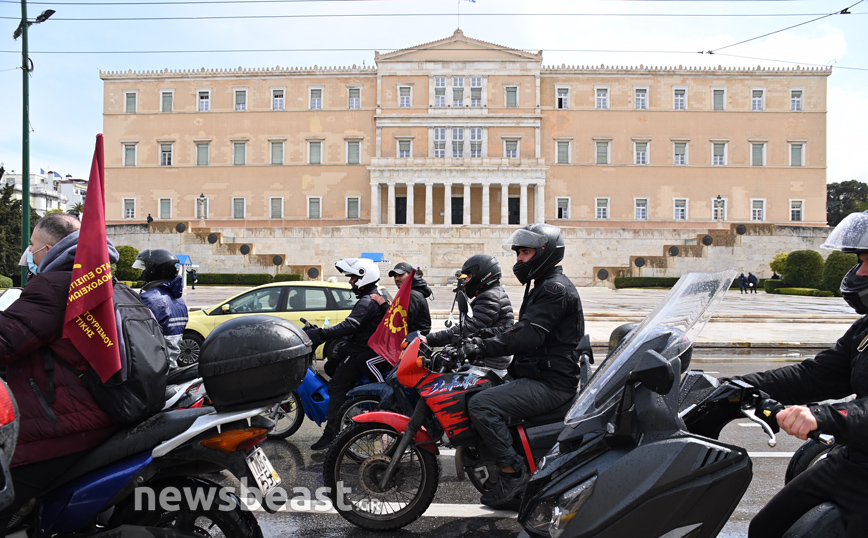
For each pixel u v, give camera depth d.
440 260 43.28
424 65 55.34
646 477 2.23
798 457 3.48
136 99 56.69
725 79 55.59
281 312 10.46
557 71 55.69
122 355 2.63
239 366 2.66
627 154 55.50
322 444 5.48
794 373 2.69
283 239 44.44
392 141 55.38
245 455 2.71
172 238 41.94
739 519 3.96
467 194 53.44
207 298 27.34
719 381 2.99
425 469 3.82
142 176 56.44
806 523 2.28
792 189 55.19
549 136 55.53
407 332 5.24
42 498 2.63
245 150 56.28
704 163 55.31
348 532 3.81
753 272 42.59
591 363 3.75
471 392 3.69
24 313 2.46
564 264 43.97
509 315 4.62
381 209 56.41
